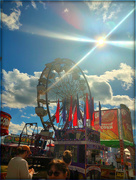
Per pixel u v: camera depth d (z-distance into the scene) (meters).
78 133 5.95
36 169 6.25
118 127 9.09
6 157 6.16
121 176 5.21
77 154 5.60
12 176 2.28
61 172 1.80
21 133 11.28
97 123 10.84
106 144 9.93
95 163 5.82
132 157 5.47
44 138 11.95
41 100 14.15
